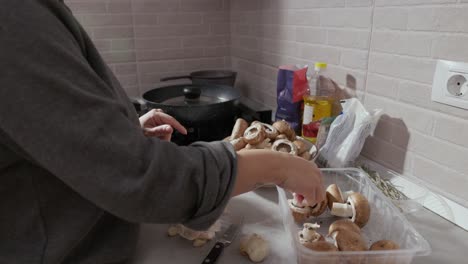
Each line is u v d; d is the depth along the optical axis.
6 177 0.46
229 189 0.48
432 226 0.70
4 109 0.37
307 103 1.01
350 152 0.86
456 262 0.60
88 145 0.38
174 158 0.44
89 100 0.39
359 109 0.87
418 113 0.76
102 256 0.53
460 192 0.70
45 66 0.38
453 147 0.70
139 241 0.63
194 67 1.68
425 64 0.73
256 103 1.48
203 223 0.47
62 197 0.48
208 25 1.64
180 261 0.58
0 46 0.36
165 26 1.58
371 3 0.84
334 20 0.97
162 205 0.43
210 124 1.09
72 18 0.45
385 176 0.85
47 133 0.38
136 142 0.42
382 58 0.83
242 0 1.51
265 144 0.86
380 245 0.57
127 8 1.51
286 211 0.65
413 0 0.73
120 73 1.58
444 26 0.68
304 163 0.57
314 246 0.55
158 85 1.65
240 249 0.60
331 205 0.67
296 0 1.14
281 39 1.26
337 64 0.99
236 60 1.66
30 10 0.38
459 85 0.67
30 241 0.48
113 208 0.41
